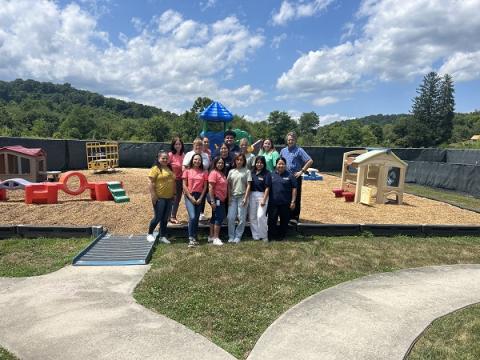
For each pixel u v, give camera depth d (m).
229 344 3.51
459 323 3.94
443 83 79.69
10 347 3.34
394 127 82.00
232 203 6.71
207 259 5.68
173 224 7.53
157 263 5.54
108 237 6.70
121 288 4.65
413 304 4.38
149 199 10.49
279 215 7.00
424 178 17.58
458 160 23.92
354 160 11.36
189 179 6.43
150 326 3.75
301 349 3.40
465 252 6.55
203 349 3.38
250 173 6.74
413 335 3.67
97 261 5.55
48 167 18.11
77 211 8.81
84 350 3.31
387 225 7.48
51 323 3.77
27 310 4.05
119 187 10.53
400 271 5.52
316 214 9.37
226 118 10.13
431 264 5.91
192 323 3.86
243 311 4.14
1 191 9.98
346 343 3.51
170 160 7.45
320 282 5.04
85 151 19.92
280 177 6.83
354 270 5.51
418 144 79.25
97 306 4.16
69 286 4.69
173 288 4.66
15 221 7.81
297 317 4.00
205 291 4.59
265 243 6.64
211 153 8.27
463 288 4.90
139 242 6.43
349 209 10.20
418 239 7.32
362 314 4.09
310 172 17.12
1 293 4.48
